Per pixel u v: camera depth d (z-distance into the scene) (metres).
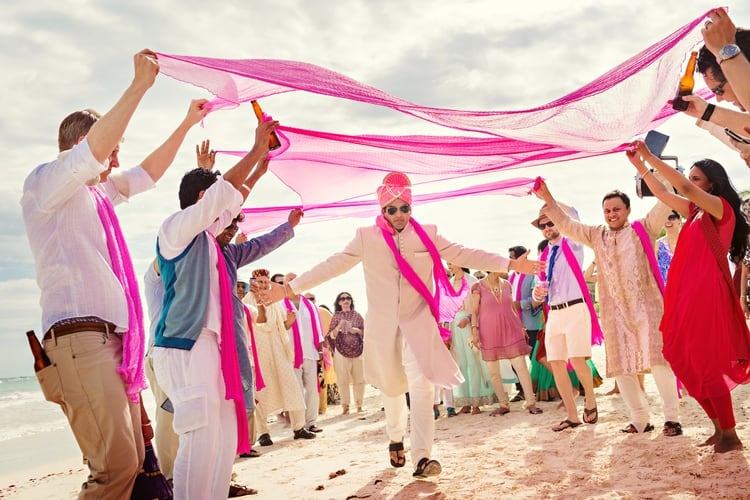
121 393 3.26
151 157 4.02
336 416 11.57
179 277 3.58
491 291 8.66
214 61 3.86
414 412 5.07
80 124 3.55
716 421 5.01
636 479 4.39
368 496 4.74
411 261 5.24
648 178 5.09
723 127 3.95
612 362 5.95
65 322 3.18
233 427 3.62
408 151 4.73
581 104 4.18
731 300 4.73
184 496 3.36
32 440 12.77
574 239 6.21
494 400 9.03
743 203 5.43
